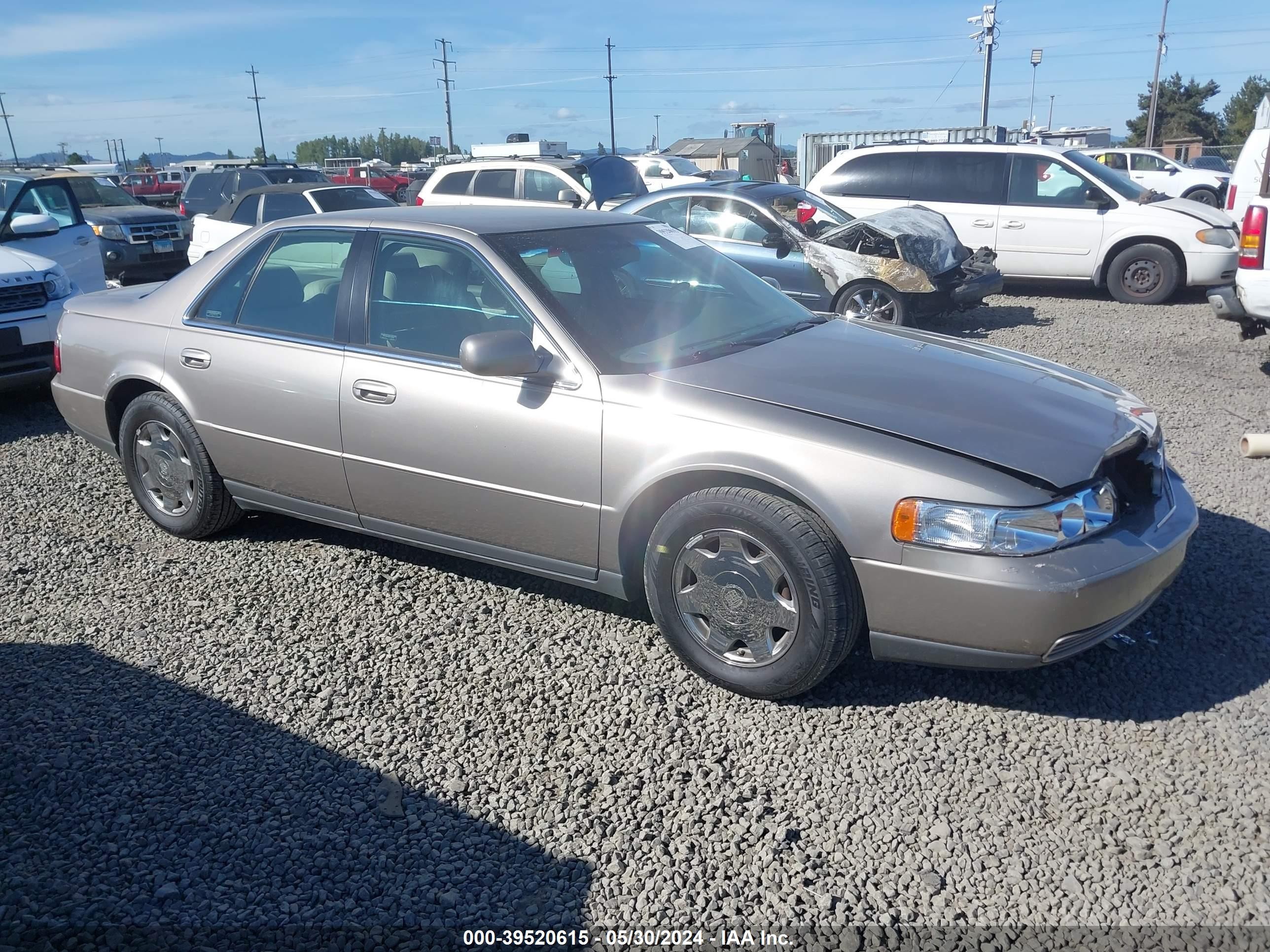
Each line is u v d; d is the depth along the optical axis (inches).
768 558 131.4
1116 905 100.7
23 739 132.0
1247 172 314.5
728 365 146.0
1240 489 209.8
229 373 176.2
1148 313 434.0
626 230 176.9
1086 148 1031.0
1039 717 132.3
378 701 140.2
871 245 386.3
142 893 105.3
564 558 150.3
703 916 101.0
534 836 113.3
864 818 114.5
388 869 108.5
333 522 175.5
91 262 398.3
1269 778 118.3
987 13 1326.3
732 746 128.5
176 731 133.8
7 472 243.3
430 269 159.5
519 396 146.6
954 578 120.7
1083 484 124.4
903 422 130.2
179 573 182.1
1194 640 149.4
